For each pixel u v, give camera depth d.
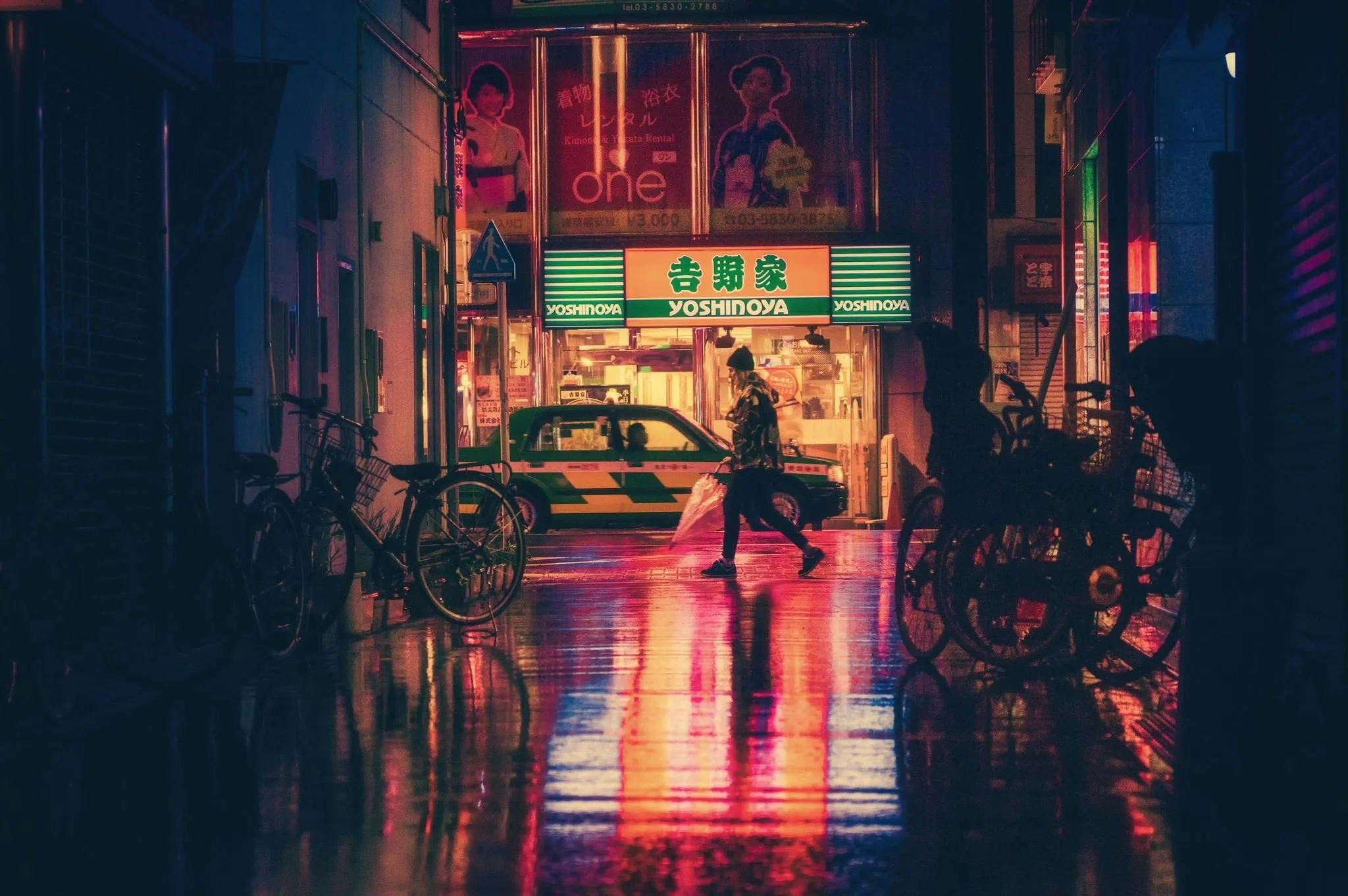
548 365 30.52
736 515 16.97
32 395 9.24
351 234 16.47
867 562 19.09
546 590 15.73
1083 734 7.71
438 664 10.34
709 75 30.58
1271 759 6.90
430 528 12.46
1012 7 33.97
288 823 5.92
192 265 11.34
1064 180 18.69
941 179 30.06
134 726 8.09
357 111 16.67
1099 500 9.51
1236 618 7.14
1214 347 9.09
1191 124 13.00
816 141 30.47
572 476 25.59
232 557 9.68
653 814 6.02
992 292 34.00
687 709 8.46
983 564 9.68
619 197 30.69
